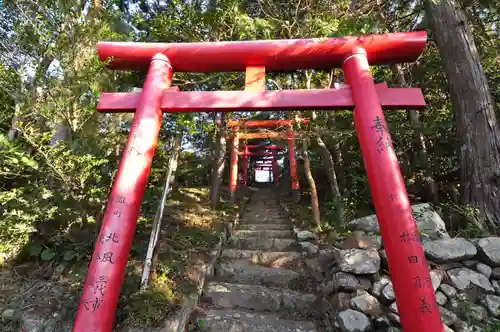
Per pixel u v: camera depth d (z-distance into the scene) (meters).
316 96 3.31
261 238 6.26
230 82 6.76
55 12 3.72
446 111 6.64
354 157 7.77
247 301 4.09
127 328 3.05
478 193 4.14
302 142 7.34
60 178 3.80
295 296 4.07
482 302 3.05
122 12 5.41
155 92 3.34
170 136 5.21
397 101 3.23
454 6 4.99
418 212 3.98
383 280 3.45
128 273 3.79
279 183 17.44
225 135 9.14
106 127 4.75
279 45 3.51
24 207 3.67
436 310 2.31
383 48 3.46
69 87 3.72
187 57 3.59
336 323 3.26
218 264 4.99
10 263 3.85
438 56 6.66
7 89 3.75
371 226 4.35
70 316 3.12
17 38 3.75
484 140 4.25
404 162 6.96
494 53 5.97
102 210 4.17
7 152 3.48
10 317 3.13
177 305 3.53
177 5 5.77
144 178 2.98
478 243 3.45
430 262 3.45
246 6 6.29
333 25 4.89
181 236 5.45
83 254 3.94
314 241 5.81
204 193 10.43
